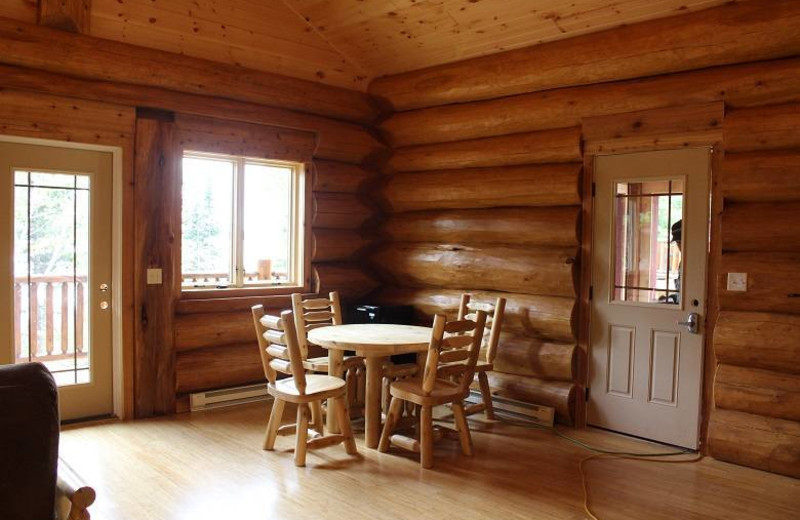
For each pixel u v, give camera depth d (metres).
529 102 5.10
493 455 4.22
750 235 4.01
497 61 5.25
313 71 5.85
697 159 4.30
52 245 4.64
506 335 5.27
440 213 5.80
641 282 4.62
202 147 5.17
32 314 4.57
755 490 3.67
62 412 4.71
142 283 4.88
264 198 5.82
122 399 4.84
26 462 2.07
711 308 4.27
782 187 3.91
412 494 3.54
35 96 4.34
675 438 4.42
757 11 3.92
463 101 5.64
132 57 4.70
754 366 4.03
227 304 5.37
